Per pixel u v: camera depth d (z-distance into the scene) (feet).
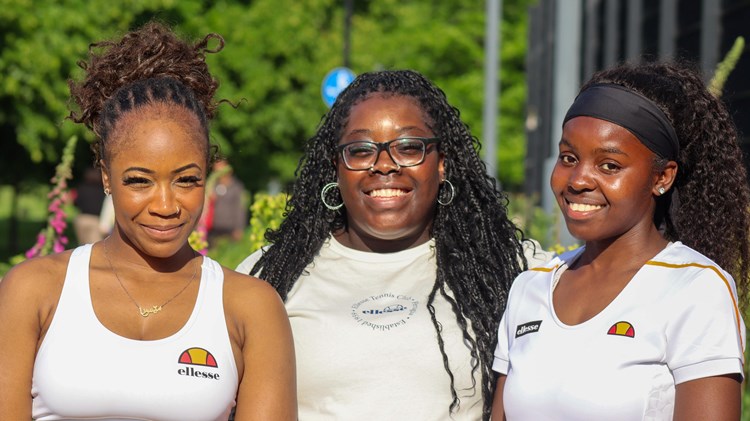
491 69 54.80
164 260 11.00
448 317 12.72
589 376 10.17
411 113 12.92
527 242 14.07
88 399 10.33
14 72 59.41
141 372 10.42
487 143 54.95
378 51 92.73
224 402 10.66
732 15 29.50
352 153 12.89
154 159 10.56
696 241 11.24
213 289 10.96
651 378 10.00
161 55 11.42
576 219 10.80
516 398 10.70
